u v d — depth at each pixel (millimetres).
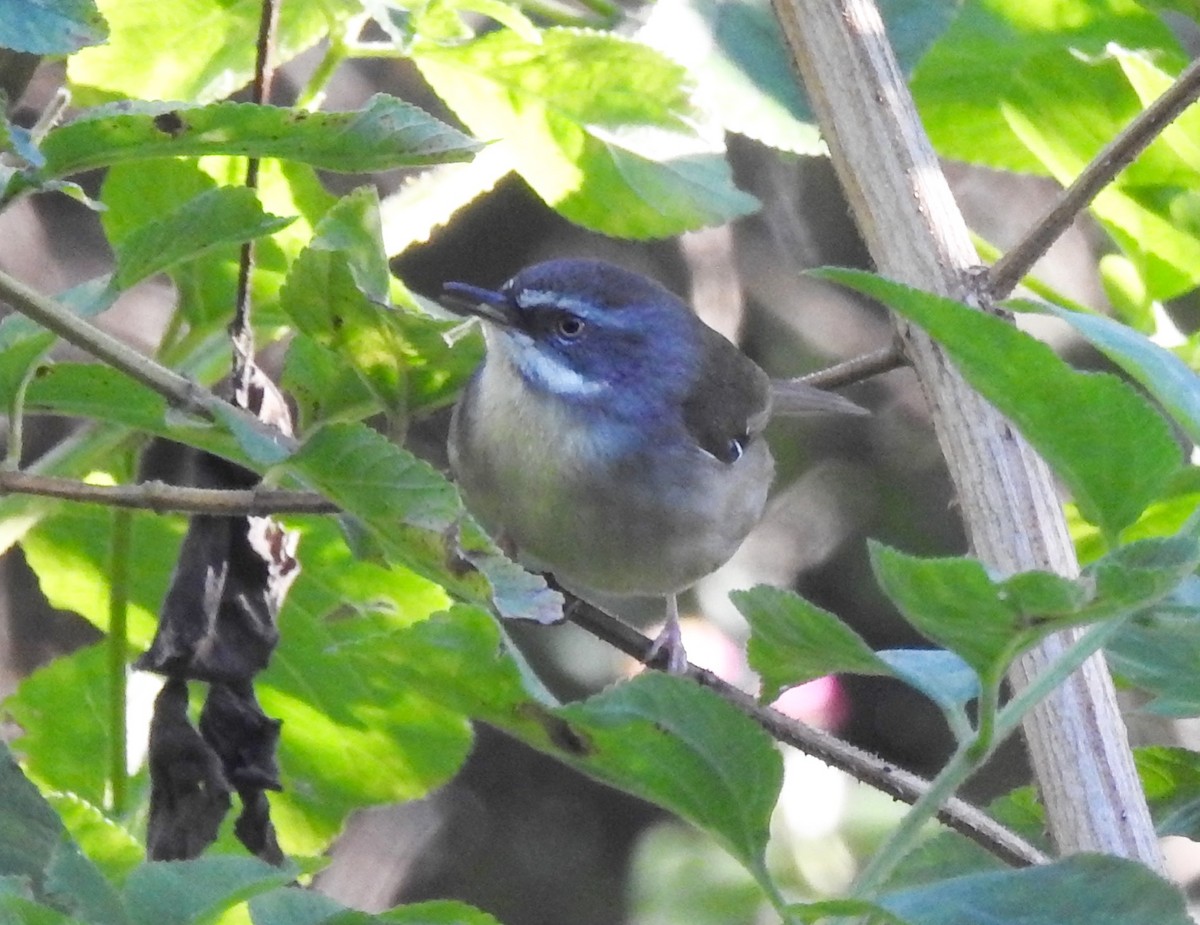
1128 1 7980
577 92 7586
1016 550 5891
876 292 4359
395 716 7492
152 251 5648
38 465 6680
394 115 5199
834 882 15023
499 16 7121
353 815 16656
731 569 16484
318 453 5082
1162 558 4031
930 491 17281
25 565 13711
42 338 5230
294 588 7508
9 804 4457
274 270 7293
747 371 10539
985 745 4430
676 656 9938
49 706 7484
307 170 7234
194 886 4402
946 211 6383
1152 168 7637
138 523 7496
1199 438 4465
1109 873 4129
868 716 17359
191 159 7043
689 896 15125
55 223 13336
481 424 9594
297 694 7551
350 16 7219
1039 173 8727
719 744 4613
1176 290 7844
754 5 8648
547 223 15844
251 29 7461
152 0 7359
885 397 17328
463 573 5145
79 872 4402
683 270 15414
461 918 4594
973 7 7988
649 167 7727
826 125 6543
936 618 4301
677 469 9758
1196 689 5648
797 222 16016
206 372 7191
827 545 17141
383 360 6680
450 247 15852
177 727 6449
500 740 18016
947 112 8414
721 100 8391
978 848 5945
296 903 4590
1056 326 15820
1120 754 5477
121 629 6477
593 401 9727
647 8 9070
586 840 17719
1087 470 4562
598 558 9883
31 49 4270
